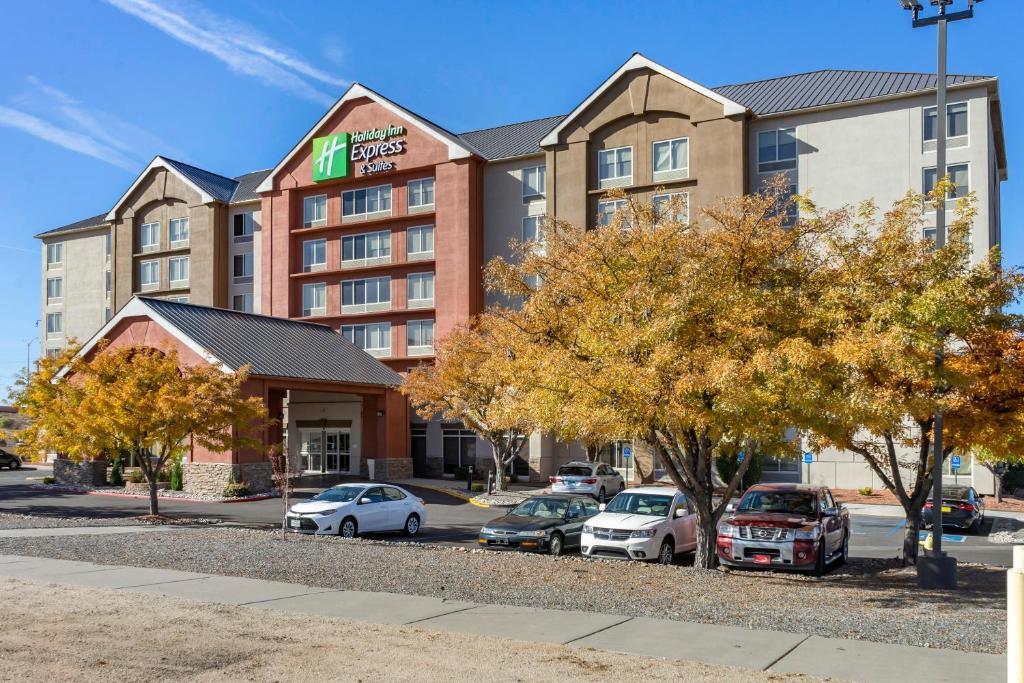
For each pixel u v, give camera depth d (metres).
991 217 39.50
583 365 14.59
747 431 14.27
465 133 58.28
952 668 8.23
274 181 56.53
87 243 70.19
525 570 14.82
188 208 61.47
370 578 13.59
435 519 28.84
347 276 54.00
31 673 7.79
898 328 13.12
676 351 13.93
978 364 15.20
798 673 8.02
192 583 12.97
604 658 8.55
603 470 36.47
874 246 15.54
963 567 17.42
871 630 9.98
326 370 39.59
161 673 7.86
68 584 12.81
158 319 36.19
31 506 30.31
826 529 17.14
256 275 59.16
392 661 8.38
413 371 38.72
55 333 71.19
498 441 37.31
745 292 14.79
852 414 13.30
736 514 17.84
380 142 52.88
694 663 8.38
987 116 38.56
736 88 48.44
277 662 8.30
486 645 9.09
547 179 47.44
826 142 41.50
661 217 16.03
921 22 14.97
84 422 25.67
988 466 35.78
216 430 26.86
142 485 37.28
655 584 13.63
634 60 45.28
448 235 50.09
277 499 34.03
